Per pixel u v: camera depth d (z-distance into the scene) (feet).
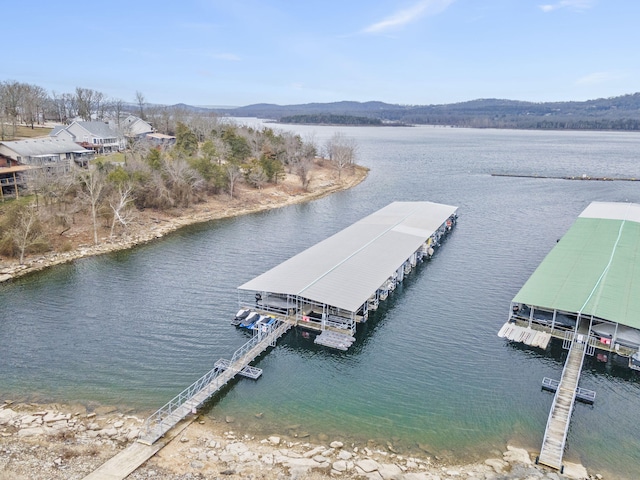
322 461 102.37
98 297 189.57
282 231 291.38
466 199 385.50
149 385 130.93
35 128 560.61
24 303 183.21
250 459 102.32
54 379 133.28
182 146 417.90
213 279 209.87
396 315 175.94
